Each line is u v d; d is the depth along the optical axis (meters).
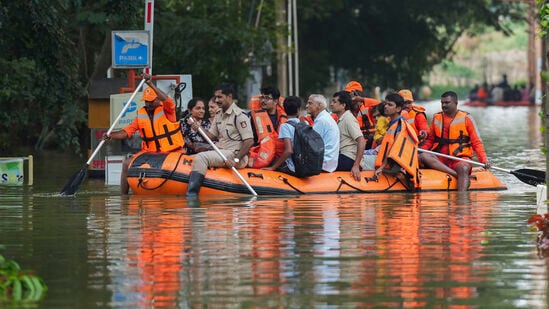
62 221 22.38
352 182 28.36
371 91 104.06
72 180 27.88
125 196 27.56
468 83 181.75
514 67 184.50
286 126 28.05
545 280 15.98
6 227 21.48
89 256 18.00
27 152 46.59
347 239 19.59
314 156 27.80
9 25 35.44
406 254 18.02
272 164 28.64
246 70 55.84
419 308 14.44
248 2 64.62
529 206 25.00
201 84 55.19
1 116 37.66
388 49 94.88
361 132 29.02
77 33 45.50
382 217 22.78
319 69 87.94
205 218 22.64
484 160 29.88
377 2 92.12
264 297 15.01
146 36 33.38
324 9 82.69
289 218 22.59
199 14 54.62
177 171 27.64
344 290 15.40
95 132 34.31
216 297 15.03
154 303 14.73
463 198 27.00
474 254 18.02
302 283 15.84
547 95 20.86
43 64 36.53
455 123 29.95
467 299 14.88
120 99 32.19
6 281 15.44
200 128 28.22
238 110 28.41
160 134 28.38
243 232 20.48
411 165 28.41
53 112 41.50
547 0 21.77
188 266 17.08
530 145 50.62
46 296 15.19
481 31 113.00
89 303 14.77
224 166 27.98
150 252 18.33
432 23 99.50
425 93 170.50
